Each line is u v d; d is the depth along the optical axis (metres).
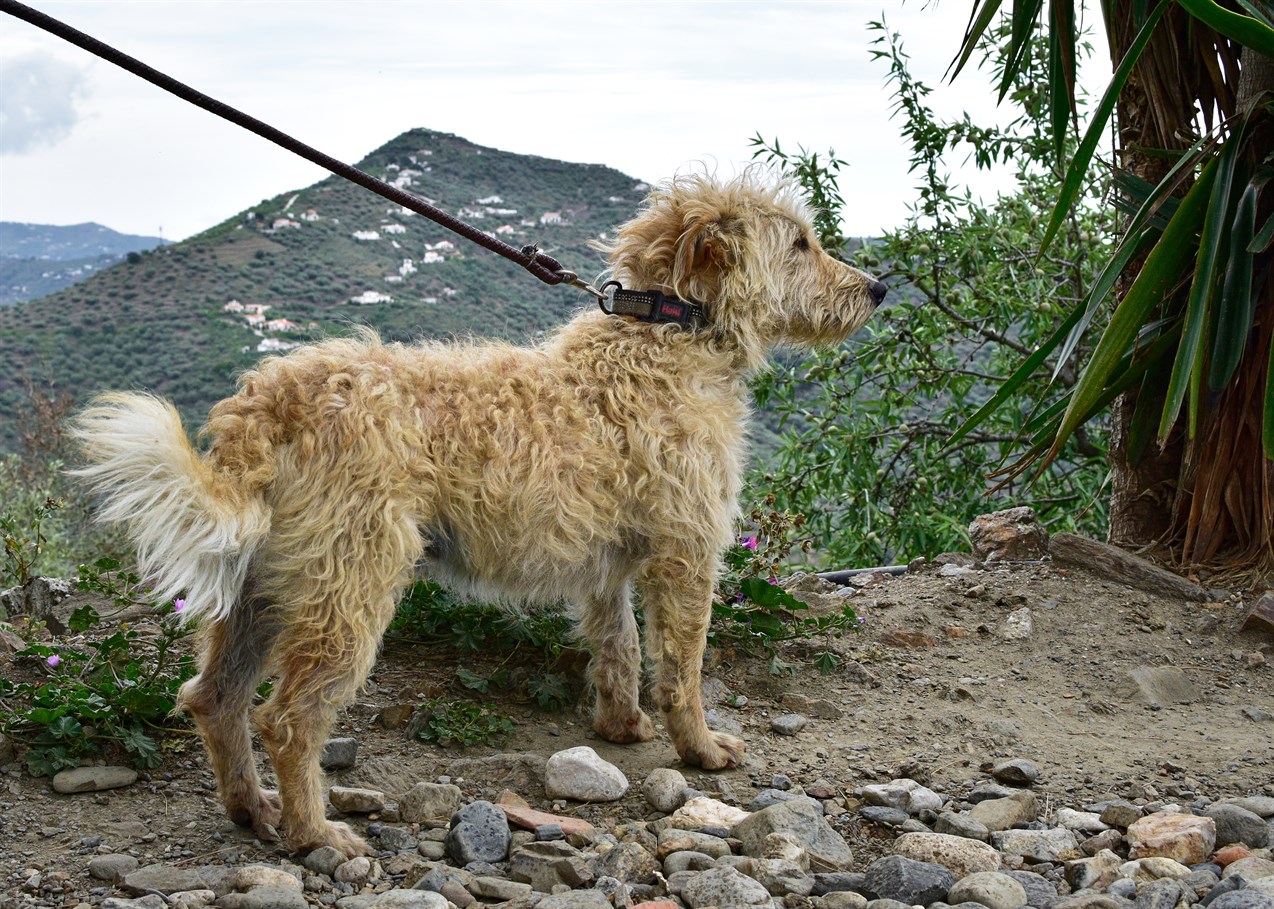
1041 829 1.44
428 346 1.52
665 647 1.55
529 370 1.49
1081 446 3.25
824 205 3.13
